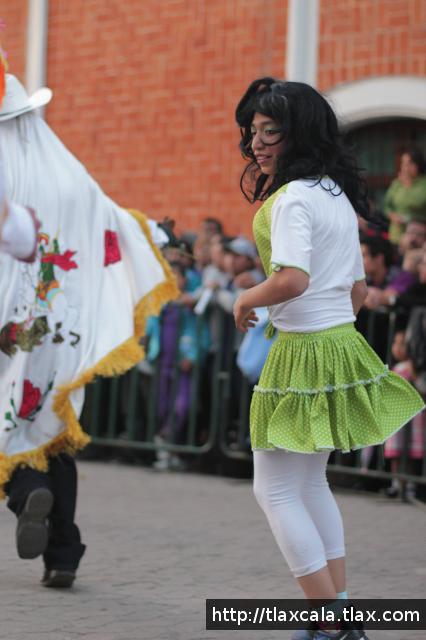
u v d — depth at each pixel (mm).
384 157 21219
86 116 24688
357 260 8430
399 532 13680
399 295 16312
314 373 7898
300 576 7863
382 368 8188
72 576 10266
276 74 22109
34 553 9719
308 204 7848
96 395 19688
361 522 14375
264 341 17438
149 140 23812
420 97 20344
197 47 23172
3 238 7328
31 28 25297
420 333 15977
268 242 8047
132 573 11078
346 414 7914
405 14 20562
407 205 18641
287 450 7719
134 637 8750
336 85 21359
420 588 10602
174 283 10945
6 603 9727
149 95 23828
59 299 10359
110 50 24359
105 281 10680
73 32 24875
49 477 10281
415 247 16969
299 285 7680
